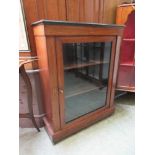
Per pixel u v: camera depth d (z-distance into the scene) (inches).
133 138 54.2
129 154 47.5
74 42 42.4
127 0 66.3
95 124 61.9
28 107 53.6
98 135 56.0
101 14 60.7
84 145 51.6
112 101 65.1
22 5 43.9
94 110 61.0
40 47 43.1
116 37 52.5
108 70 57.6
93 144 52.0
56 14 49.6
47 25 36.0
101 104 63.9
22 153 49.0
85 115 58.1
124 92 81.4
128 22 65.1
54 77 42.6
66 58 44.6
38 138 55.2
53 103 45.7
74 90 52.7
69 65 46.5
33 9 45.7
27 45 48.5
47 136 56.1
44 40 37.8
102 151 49.1
